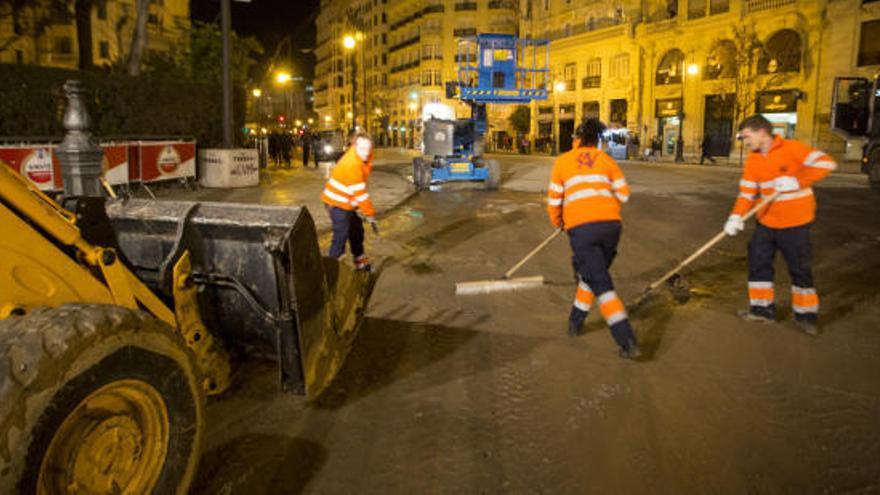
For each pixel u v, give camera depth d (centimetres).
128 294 248
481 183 1875
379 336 481
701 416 342
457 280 664
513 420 340
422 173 1661
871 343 456
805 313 480
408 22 7931
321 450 310
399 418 343
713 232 983
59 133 1311
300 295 299
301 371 304
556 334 484
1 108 1203
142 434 224
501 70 1964
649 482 279
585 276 430
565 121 5134
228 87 1608
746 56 3391
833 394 369
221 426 333
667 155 4147
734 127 3547
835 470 287
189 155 1557
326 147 3341
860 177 2247
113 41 4525
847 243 873
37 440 179
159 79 1562
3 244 201
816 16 3150
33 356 179
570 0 4947
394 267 730
